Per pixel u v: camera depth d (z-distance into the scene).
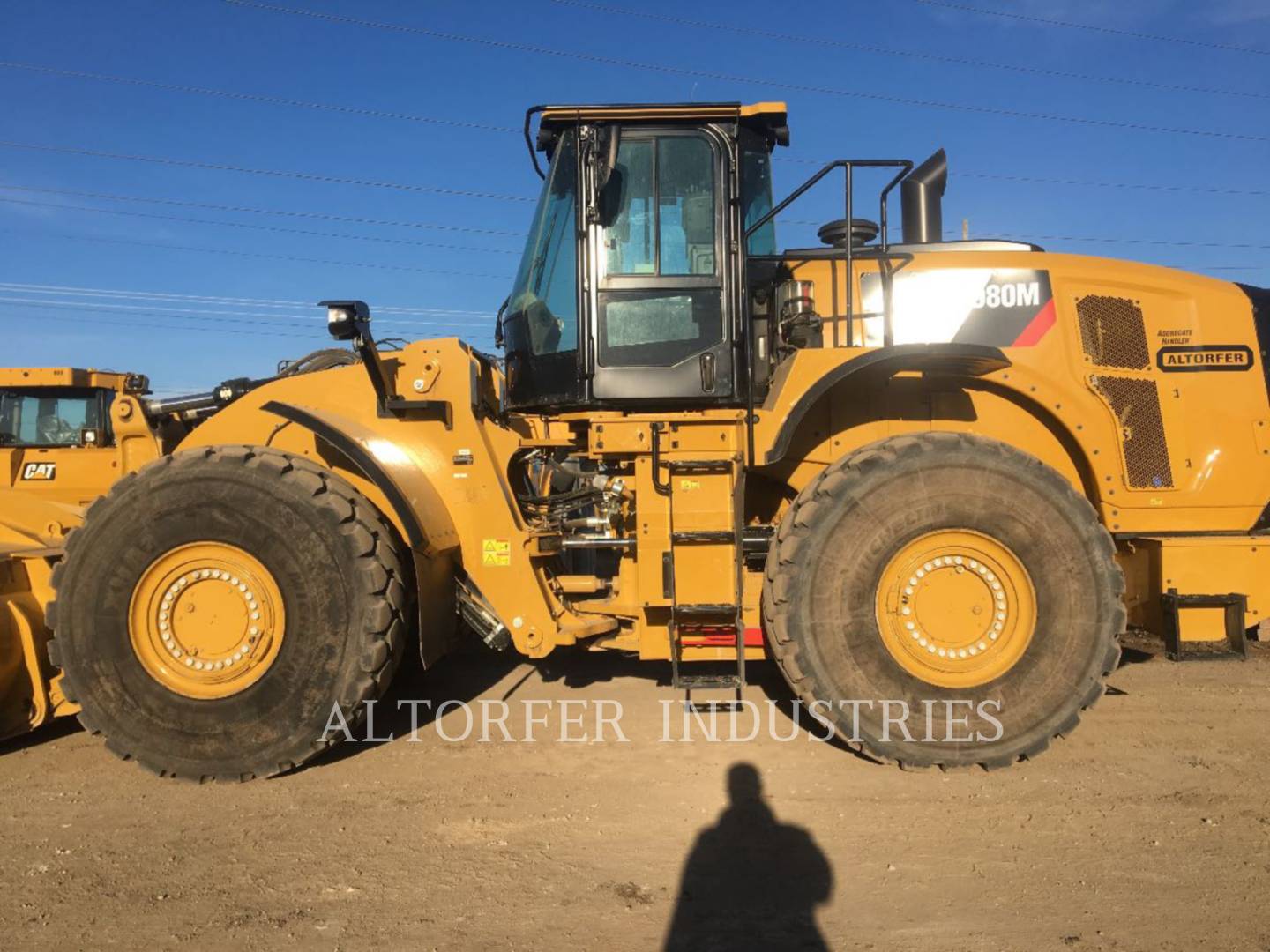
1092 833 3.34
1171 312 4.77
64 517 5.53
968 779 3.87
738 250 4.45
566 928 2.76
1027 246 5.11
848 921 2.78
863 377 4.52
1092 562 3.94
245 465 4.00
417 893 2.98
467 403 4.62
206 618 3.97
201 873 3.13
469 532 4.57
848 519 3.98
